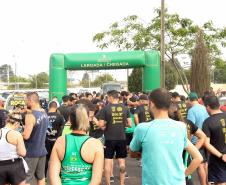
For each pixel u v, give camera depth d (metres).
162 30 20.70
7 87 76.62
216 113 7.07
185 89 28.44
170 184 4.47
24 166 7.08
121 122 9.62
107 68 18.91
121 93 14.68
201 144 6.61
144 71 19.14
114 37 26.95
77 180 4.55
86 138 4.62
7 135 6.82
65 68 18.88
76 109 4.69
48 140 10.12
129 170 12.61
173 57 26.98
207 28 26.66
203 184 8.70
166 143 4.53
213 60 27.25
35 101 8.30
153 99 4.67
